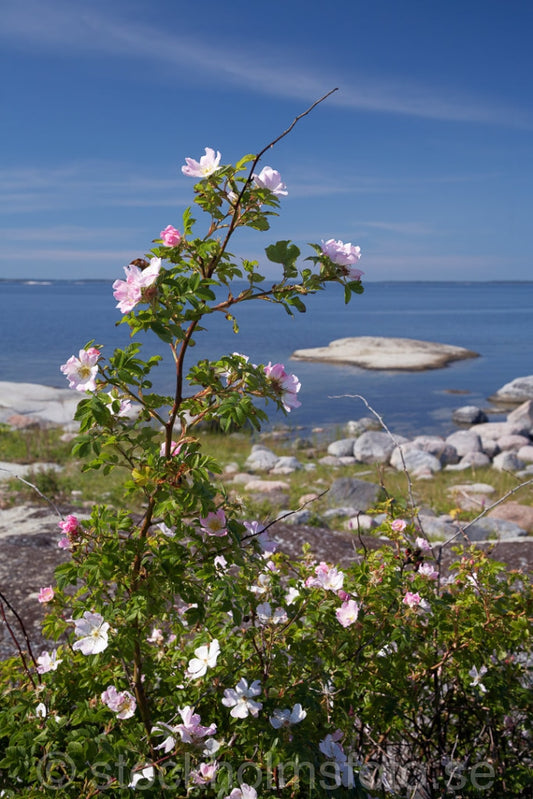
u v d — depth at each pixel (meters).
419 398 29.73
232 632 2.52
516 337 68.62
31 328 74.56
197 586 2.17
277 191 2.12
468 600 2.72
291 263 2.12
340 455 17.47
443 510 10.71
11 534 7.89
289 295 2.14
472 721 2.91
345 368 40.19
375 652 2.58
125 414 2.13
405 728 2.72
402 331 77.69
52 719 2.20
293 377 2.15
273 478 13.88
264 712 2.17
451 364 42.94
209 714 2.29
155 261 1.93
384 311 137.00
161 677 2.44
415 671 2.70
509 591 2.85
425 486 12.92
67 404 21.09
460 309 147.12
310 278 2.13
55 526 8.34
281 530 8.20
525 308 152.50
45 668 2.54
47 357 44.44
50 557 6.90
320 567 2.67
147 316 1.94
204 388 2.18
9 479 11.09
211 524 2.12
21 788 2.21
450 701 2.82
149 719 2.23
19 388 23.23
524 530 9.39
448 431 22.72
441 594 3.03
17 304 155.88
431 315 119.31
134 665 2.29
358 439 17.11
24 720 2.26
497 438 20.00
